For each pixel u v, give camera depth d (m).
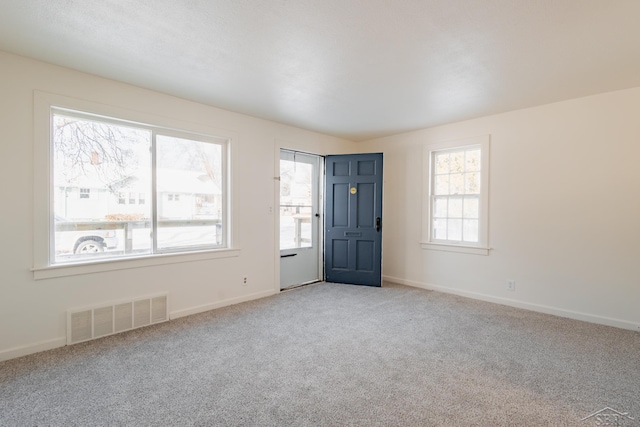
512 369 2.23
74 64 2.51
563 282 3.35
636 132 2.94
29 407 1.79
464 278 4.12
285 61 2.44
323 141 4.86
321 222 5.01
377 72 2.62
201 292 3.47
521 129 3.61
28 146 2.43
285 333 2.87
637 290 2.95
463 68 2.54
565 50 2.25
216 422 1.68
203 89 3.03
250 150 3.91
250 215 3.92
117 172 2.96
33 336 2.46
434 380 2.09
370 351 2.52
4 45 2.22
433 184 4.50
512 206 3.69
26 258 2.43
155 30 2.02
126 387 2.00
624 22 1.90
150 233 3.17
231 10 1.80
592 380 2.09
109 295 2.84
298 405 1.83
